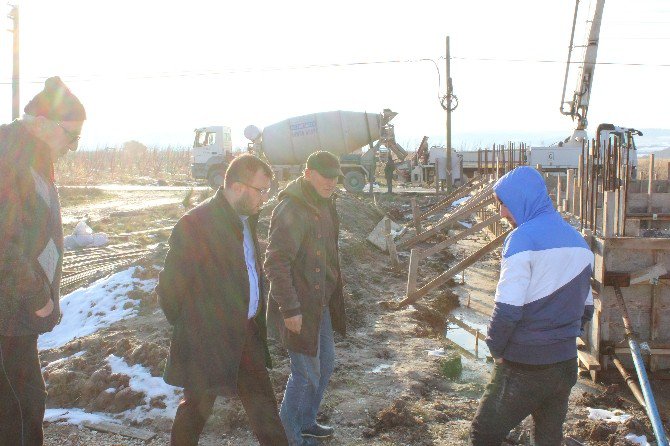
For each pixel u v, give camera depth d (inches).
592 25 1137.4
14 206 112.4
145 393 191.3
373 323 299.6
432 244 567.5
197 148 1221.1
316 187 150.5
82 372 206.5
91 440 171.6
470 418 194.7
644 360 234.7
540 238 123.0
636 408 207.9
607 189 306.8
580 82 1164.5
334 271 159.8
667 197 434.6
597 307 232.4
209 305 131.3
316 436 169.6
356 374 226.4
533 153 1170.6
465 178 1273.4
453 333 311.3
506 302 121.1
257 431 138.5
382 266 439.8
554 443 129.6
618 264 229.8
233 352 132.3
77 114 120.2
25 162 114.1
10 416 119.3
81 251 541.6
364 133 1128.8
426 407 198.4
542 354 123.4
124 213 828.6
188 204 907.4
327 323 161.9
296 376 153.7
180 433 134.6
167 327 255.0
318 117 1125.7
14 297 114.0
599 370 233.8
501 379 128.3
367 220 621.9
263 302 141.6
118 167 2158.0
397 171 1355.8
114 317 281.9
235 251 131.5
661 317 232.7
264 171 132.5
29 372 121.1
